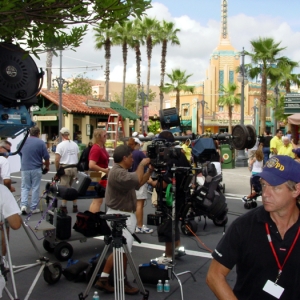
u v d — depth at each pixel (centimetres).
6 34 376
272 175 247
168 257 593
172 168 530
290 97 2447
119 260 429
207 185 632
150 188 1187
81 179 655
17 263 618
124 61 4150
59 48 401
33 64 392
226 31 6288
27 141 928
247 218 260
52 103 2911
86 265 561
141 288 454
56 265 541
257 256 250
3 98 371
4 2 320
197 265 623
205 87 6059
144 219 945
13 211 380
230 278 566
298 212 257
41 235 776
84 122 2916
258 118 5044
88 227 643
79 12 371
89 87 5375
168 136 625
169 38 4247
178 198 591
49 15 361
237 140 641
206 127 5481
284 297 245
